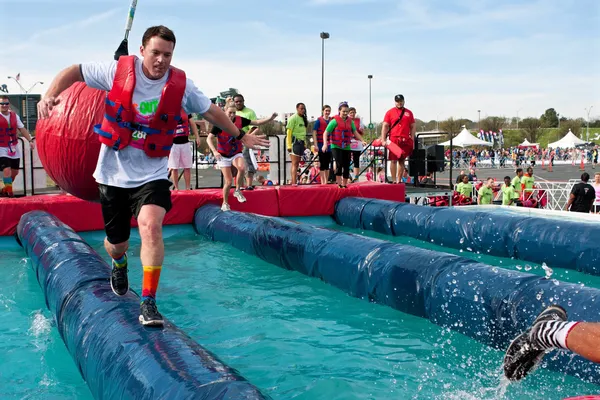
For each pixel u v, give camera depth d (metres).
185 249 8.04
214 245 8.32
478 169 46.88
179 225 9.58
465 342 4.34
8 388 3.66
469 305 4.38
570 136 61.62
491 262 7.06
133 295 4.22
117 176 3.53
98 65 3.51
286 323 4.82
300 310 5.18
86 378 3.53
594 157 55.81
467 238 7.75
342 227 10.05
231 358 4.06
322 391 3.48
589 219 9.51
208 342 4.38
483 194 14.70
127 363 3.12
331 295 5.68
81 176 4.04
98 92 4.00
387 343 4.33
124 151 3.51
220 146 8.95
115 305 3.91
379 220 9.35
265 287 5.99
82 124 3.93
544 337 2.87
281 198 10.20
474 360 3.99
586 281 6.06
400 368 3.85
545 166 51.84
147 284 3.46
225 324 4.79
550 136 102.69
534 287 4.09
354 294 5.61
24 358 4.16
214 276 6.45
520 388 3.51
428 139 15.60
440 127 98.00
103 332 3.57
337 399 3.37
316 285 6.07
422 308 4.86
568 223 6.77
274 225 7.27
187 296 5.62
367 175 13.48
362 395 3.43
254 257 7.47
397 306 5.12
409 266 5.08
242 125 8.76
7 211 8.51
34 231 7.08
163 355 3.08
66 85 3.44
